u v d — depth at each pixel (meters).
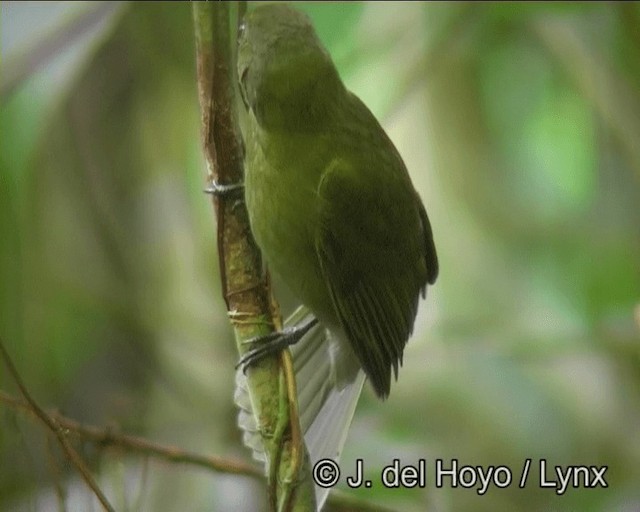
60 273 10.89
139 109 11.28
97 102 11.20
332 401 8.16
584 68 11.30
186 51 11.21
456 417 10.83
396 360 8.28
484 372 11.02
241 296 6.85
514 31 11.67
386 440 10.34
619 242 11.63
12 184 9.50
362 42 10.60
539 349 10.95
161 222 11.25
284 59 7.20
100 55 11.11
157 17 11.10
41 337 10.59
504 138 11.66
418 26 10.72
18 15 9.30
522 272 11.46
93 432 7.94
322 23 10.49
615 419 10.88
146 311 11.04
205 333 11.00
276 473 6.57
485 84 11.54
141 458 8.86
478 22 10.94
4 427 8.24
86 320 11.01
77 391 10.82
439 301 11.34
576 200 11.78
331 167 7.52
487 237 11.46
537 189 11.77
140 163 11.33
